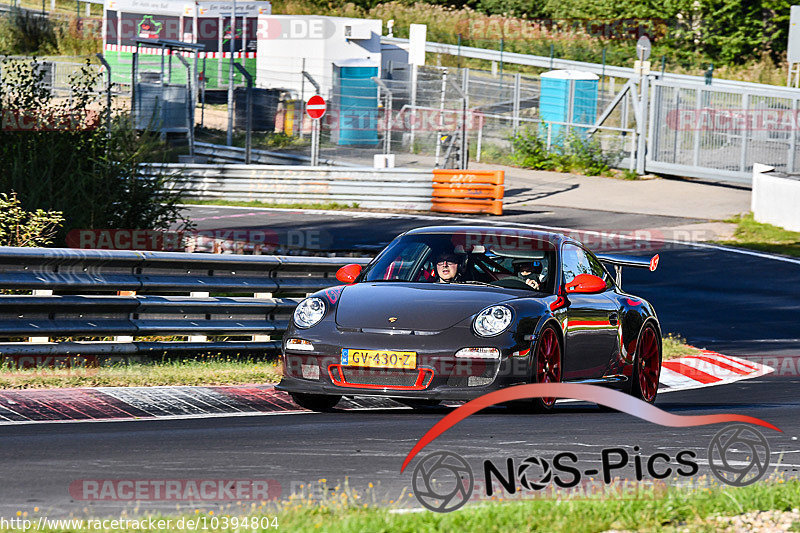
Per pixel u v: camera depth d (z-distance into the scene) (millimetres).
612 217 99438
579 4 199625
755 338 55406
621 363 35031
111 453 24156
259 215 95312
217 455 24203
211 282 40156
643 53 131625
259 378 35719
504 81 150875
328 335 30469
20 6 186000
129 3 127125
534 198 108750
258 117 129875
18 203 48219
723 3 183750
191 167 101875
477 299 31188
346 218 95562
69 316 36375
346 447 25453
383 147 130125
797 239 91250
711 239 90625
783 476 22672
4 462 22938
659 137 120875
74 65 123812
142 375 33875
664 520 18281
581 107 128625
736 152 115438
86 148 53438
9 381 31719
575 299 33312
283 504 19359
